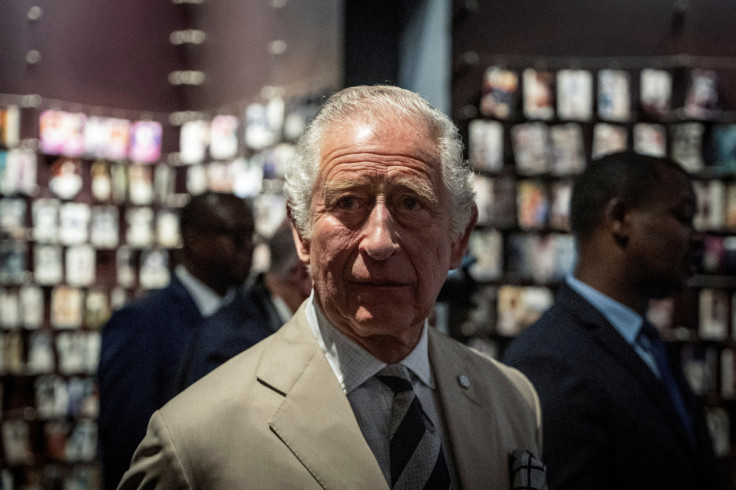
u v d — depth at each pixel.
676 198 2.19
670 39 5.49
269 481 1.26
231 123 6.50
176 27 7.19
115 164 6.95
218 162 6.56
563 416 1.92
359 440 1.29
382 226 1.26
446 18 5.10
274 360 1.38
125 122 7.02
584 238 2.26
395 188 1.27
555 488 1.87
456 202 1.36
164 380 3.09
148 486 1.31
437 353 1.49
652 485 1.91
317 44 5.35
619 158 2.26
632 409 1.94
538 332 2.14
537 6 5.34
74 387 6.53
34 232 6.61
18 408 6.44
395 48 5.21
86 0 6.98
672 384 2.29
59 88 6.85
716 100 5.45
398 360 1.38
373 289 1.27
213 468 1.28
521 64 5.30
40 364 6.50
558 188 5.25
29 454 6.38
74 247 6.71
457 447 1.38
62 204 6.73
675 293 2.27
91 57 6.98
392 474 1.30
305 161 1.35
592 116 5.34
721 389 5.35
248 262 3.46
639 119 5.41
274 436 1.29
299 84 5.60
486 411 1.47
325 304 1.33
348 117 1.32
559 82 5.32
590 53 5.41
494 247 5.12
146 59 7.16
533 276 5.16
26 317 6.50
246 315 2.50
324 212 1.31
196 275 3.38
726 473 5.24
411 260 1.29
